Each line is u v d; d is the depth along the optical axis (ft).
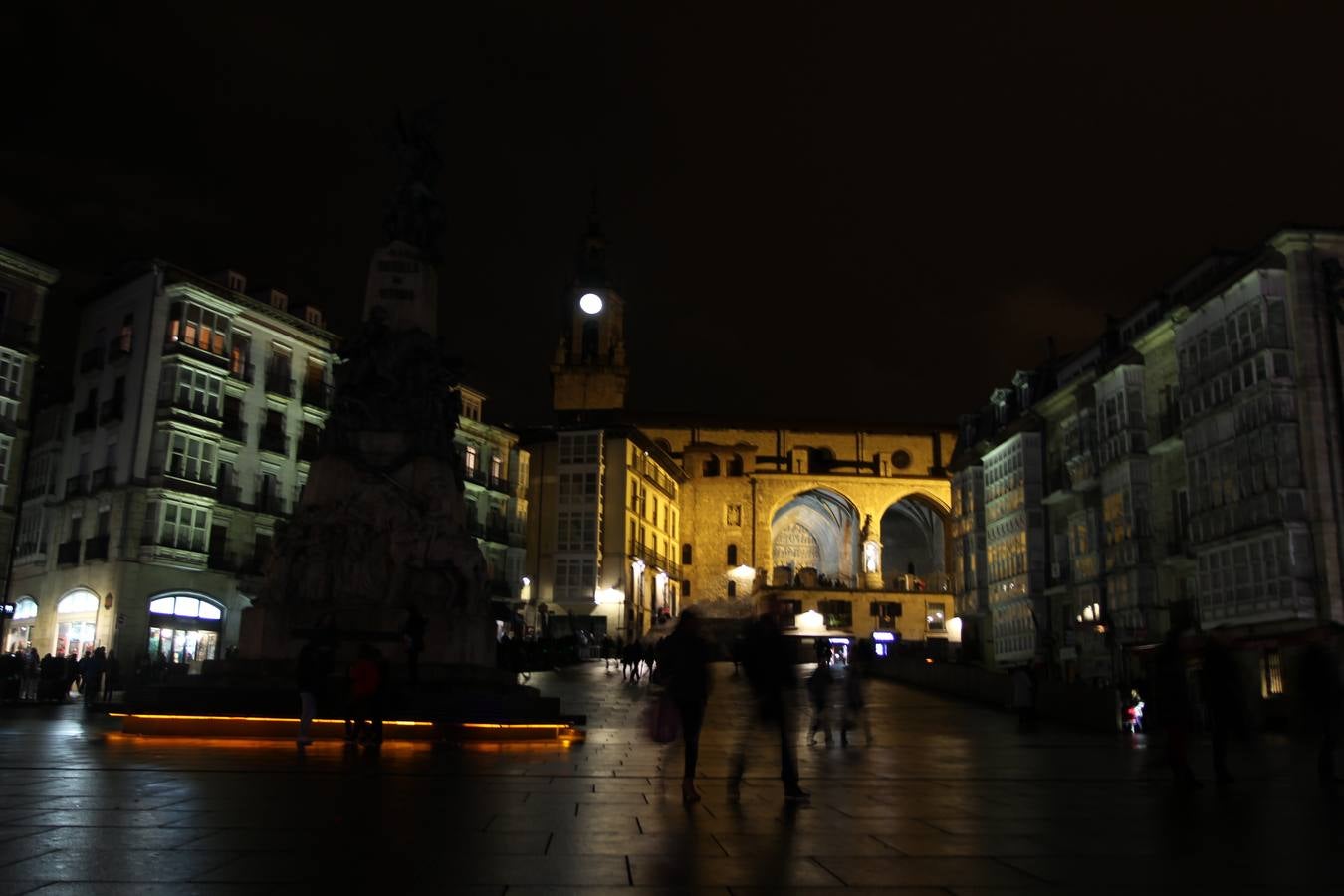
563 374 319.47
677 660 37.76
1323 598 108.88
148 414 160.45
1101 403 154.61
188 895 20.76
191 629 161.68
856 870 24.45
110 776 41.16
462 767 48.73
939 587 297.53
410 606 69.31
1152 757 64.69
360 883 22.12
